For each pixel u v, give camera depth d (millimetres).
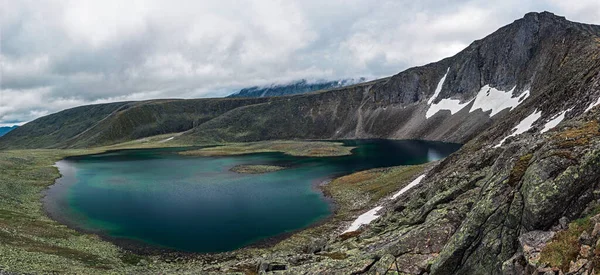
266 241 54125
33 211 70688
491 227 22078
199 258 48531
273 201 76938
